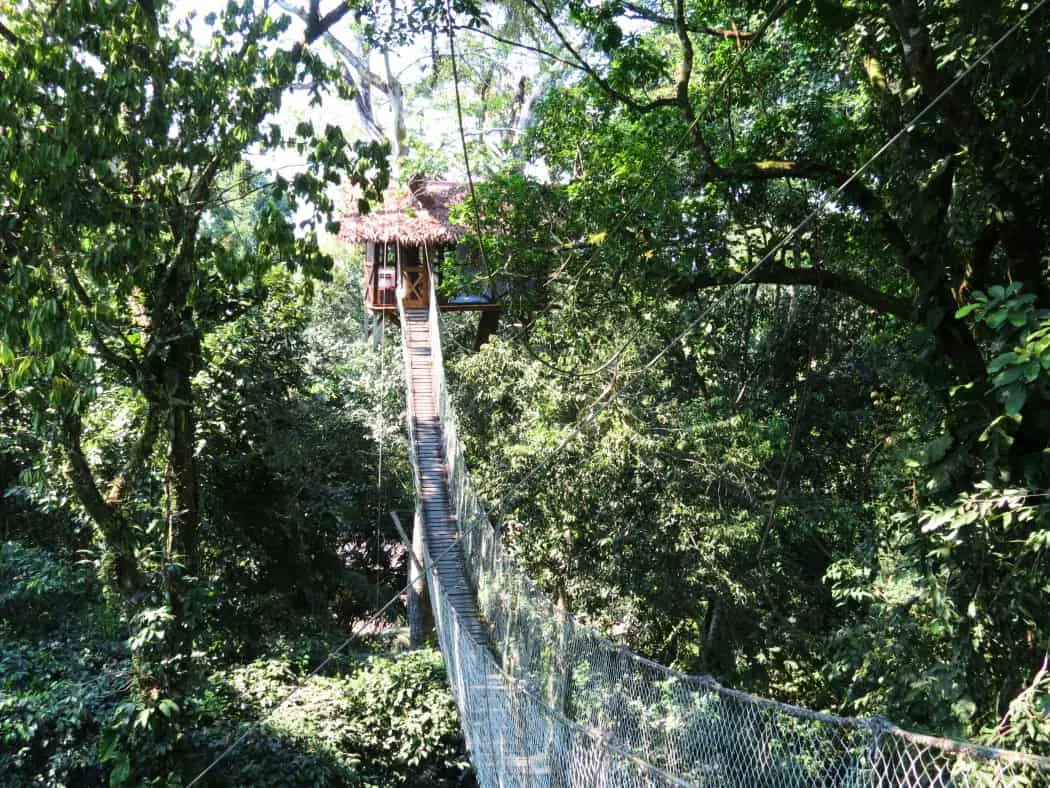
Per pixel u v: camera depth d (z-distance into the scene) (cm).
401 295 1702
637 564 1130
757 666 1155
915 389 819
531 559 1197
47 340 723
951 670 589
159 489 1118
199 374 1243
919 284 672
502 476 1223
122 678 976
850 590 814
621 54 880
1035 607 557
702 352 1188
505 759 684
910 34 608
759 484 1130
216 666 1237
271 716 1046
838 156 867
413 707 1151
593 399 1152
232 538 1392
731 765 525
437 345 1507
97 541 1027
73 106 718
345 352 2133
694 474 1093
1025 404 541
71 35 731
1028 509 512
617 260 920
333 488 1648
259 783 948
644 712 604
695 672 1150
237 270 862
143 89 764
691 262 895
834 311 1105
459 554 1179
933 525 538
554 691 736
